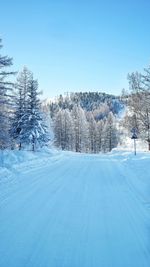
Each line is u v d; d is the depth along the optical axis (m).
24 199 10.55
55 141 81.88
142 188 12.63
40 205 9.82
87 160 27.22
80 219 8.42
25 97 37.44
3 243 6.69
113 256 6.14
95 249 6.46
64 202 10.26
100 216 8.71
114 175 16.67
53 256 6.09
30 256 6.08
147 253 6.29
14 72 25.75
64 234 7.27
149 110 34.66
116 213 9.02
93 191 12.12
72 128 88.19
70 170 18.81
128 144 55.47
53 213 8.95
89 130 99.44
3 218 8.40
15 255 6.11
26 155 24.48
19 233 7.29
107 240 6.95
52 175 16.31
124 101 38.47
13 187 12.47
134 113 36.12
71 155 35.03
